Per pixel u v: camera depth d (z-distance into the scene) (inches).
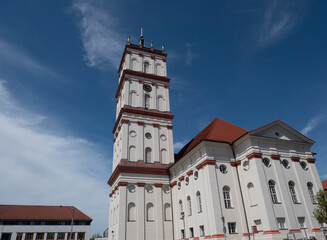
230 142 1230.9
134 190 1439.5
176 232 1379.2
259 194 1050.7
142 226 1353.3
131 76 1785.2
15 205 3041.3
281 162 1171.9
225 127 1446.9
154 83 1828.2
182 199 1358.3
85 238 2869.1
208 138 1258.0
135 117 1653.5
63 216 2918.3
